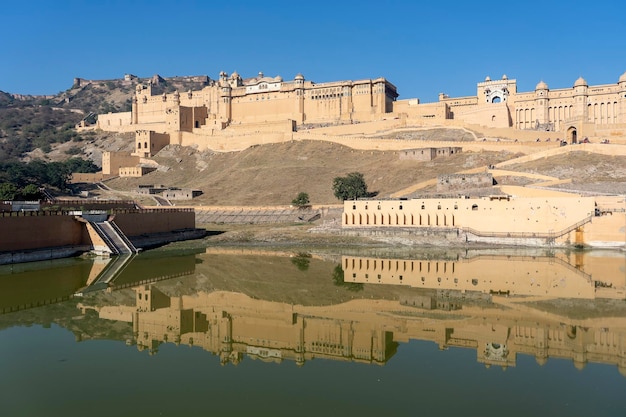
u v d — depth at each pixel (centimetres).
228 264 5550
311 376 2283
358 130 13850
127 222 6794
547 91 13100
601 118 12556
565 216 6638
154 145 15400
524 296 3916
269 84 16388
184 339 2864
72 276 4712
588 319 3212
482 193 7950
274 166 12575
